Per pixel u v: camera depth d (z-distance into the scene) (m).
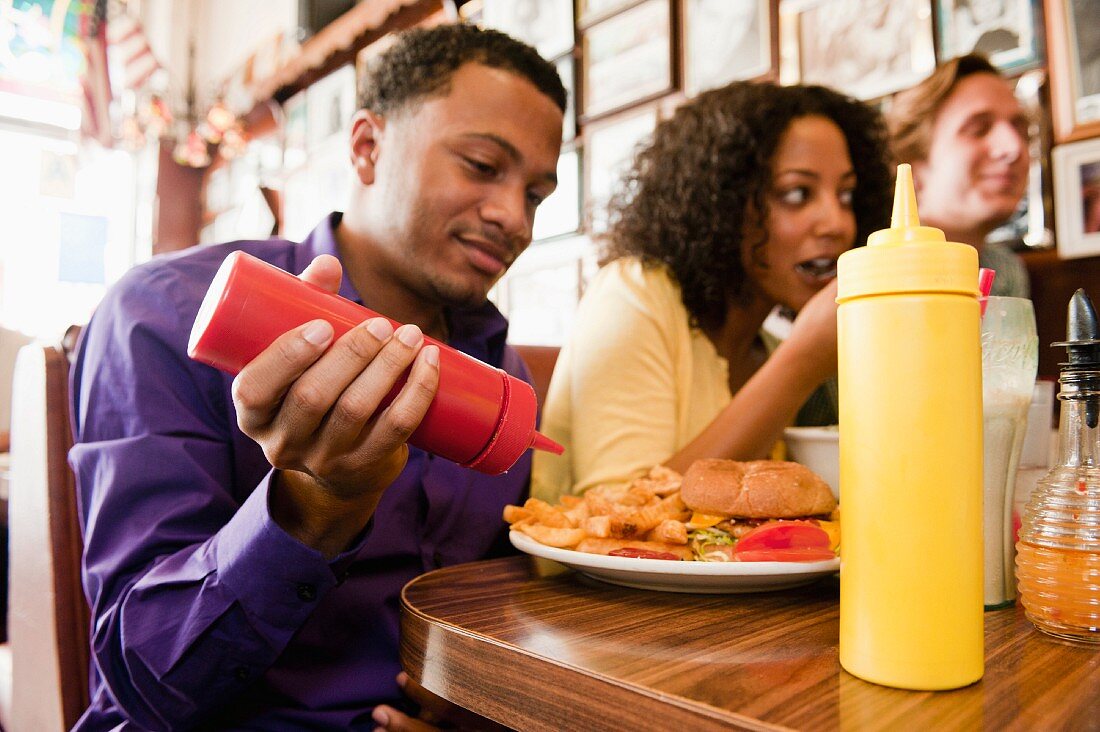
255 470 0.75
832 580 0.60
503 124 0.85
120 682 0.60
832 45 1.79
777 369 0.91
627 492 0.70
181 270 0.79
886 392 0.35
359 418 0.42
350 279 0.89
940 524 0.34
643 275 1.13
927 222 1.65
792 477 0.60
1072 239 1.47
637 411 0.97
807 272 1.16
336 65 3.63
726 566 0.50
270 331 0.41
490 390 0.48
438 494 0.85
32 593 0.84
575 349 1.07
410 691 0.70
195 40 5.19
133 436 0.68
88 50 4.43
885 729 0.30
